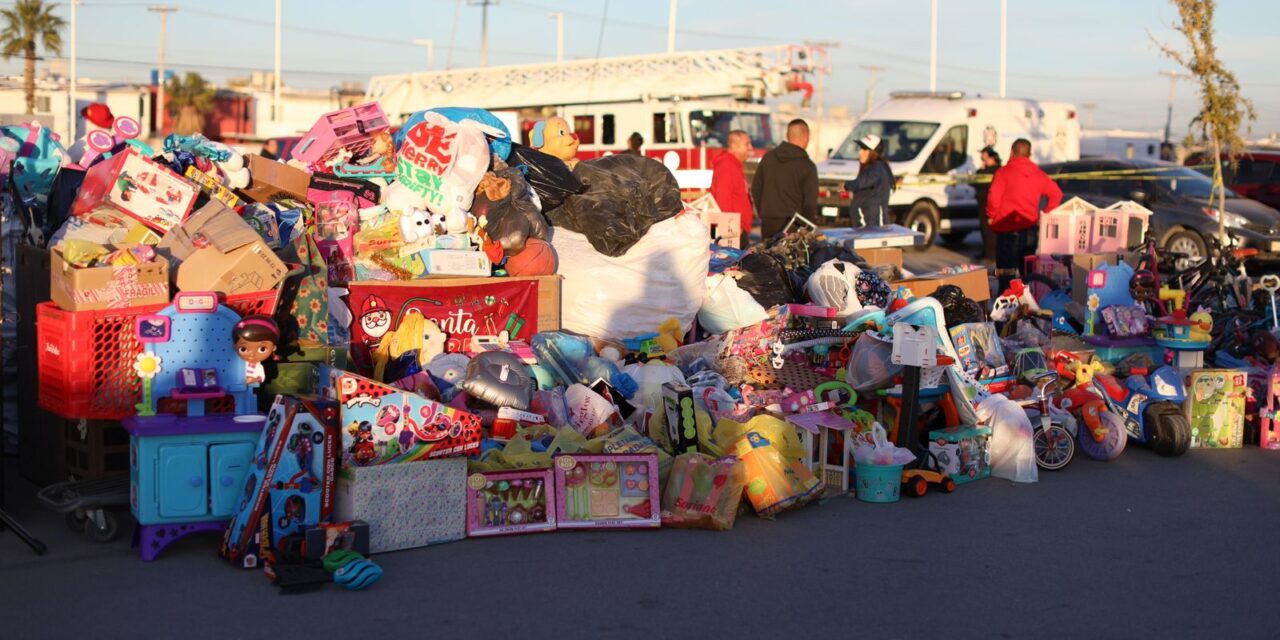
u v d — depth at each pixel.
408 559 5.96
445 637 4.94
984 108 23.06
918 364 7.52
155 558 5.88
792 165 12.34
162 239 6.88
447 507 6.25
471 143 8.47
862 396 7.90
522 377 7.20
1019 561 6.11
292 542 5.79
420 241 8.18
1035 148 23.94
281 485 5.79
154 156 7.52
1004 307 9.80
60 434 6.83
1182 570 6.01
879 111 23.81
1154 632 5.15
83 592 5.41
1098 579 5.85
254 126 65.38
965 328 8.57
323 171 8.49
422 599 5.38
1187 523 6.88
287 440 5.79
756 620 5.20
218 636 4.90
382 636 4.93
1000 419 7.96
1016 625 5.20
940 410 8.17
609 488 6.58
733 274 9.39
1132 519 6.95
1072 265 11.41
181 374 6.21
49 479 7.04
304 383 6.89
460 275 8.18
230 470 5.95
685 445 6.90
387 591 5.48
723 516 6.55
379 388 6.10
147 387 6.22
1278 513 7.12
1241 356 10.16
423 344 7.94
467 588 5.54
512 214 8.50
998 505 7.23
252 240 6.58
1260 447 9.06
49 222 7.71
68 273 6.26
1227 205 19.33
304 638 4.90
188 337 6.29
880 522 6.81
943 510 7.10
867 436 7.44
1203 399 9.02
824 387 7.74
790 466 6.98
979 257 20.91
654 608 5.32
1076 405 8.57
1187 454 8.79
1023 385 8.51
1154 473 8.16
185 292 6.34
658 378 7.80
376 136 8.62
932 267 19.23
